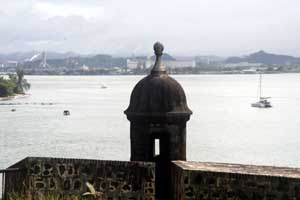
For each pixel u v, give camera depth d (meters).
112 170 17.48
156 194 19.03
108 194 17.50
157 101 19.02
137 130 19.25
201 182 16.33
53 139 115.12
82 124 149.25
